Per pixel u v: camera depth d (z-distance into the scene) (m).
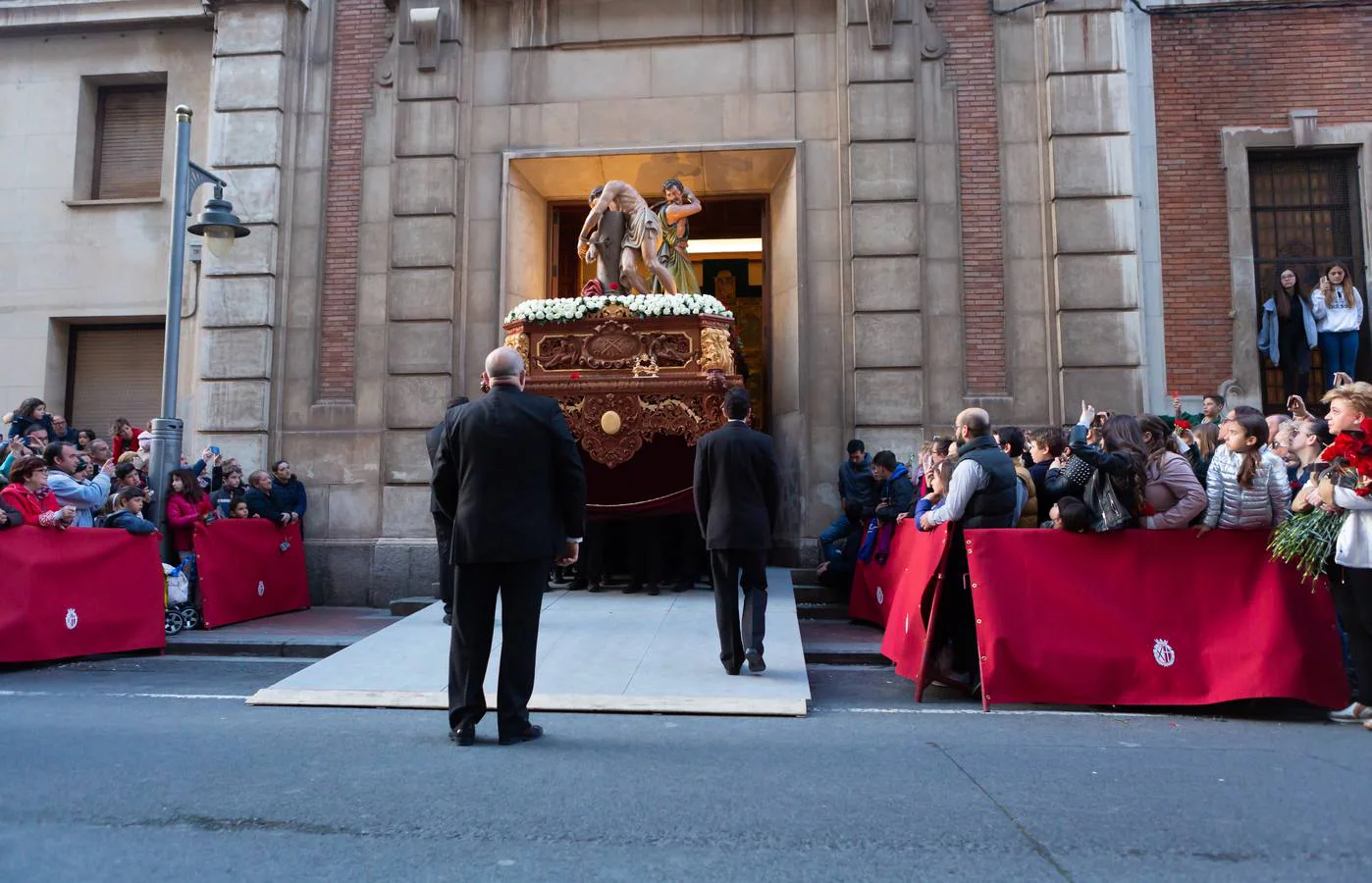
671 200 10.29
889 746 4.49
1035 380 10.69
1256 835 3.12
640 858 2.88
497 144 11.74
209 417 11.39
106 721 5.07
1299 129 10.92
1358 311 10.64
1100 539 5.60
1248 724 5.11
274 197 11.65
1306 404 10.77
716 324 8.91
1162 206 10.95
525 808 3.39
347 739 4.57
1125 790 3.67
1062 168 10.80
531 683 4.57
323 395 11.48
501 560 4.35
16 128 13.04
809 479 10.80
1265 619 5.33
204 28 12.85
